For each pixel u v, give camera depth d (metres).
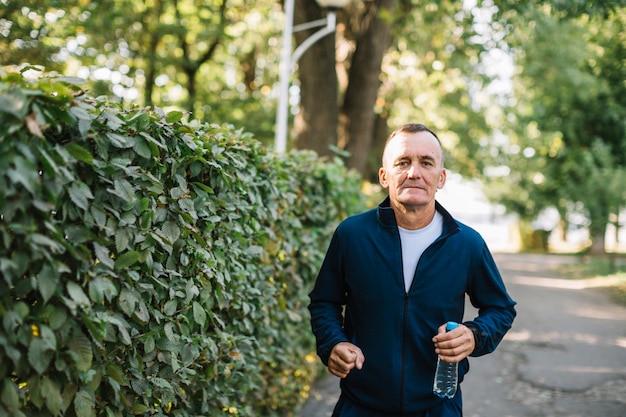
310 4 12.45
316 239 6.53
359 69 14.01
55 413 2.37
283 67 10.80
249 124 23.25
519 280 20.38
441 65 19.91
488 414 6.46
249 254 4.27
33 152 2.25
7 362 2.28
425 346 2.98
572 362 8.70
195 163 3.42
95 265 2.62
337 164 8.20
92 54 16.31
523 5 11.89
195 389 3.74
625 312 13.37
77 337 2.48
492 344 3.02
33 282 2.26
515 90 24.91
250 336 4.52
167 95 23.42
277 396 5.57
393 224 3.03
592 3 10.09
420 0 14.55
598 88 22.70
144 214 2.91
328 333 3.07
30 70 2.58
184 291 3.29
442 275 3.00
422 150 2.96
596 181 21.48
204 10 21.34
